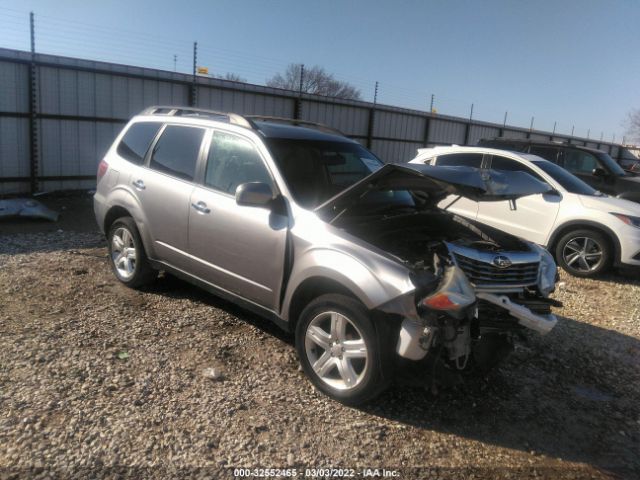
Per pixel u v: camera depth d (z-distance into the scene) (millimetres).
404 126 19188
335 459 3020
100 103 11711
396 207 4562
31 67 10570
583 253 7488
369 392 3410
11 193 10797
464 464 3096
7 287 5238
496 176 3768
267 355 4156
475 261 3754
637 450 3402
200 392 3553
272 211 3961
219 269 4371
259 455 2986
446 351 3490
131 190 5148
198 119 4906
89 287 5398
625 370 4547
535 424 3588
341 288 3547
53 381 3523
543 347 4852
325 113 16203
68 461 2783
